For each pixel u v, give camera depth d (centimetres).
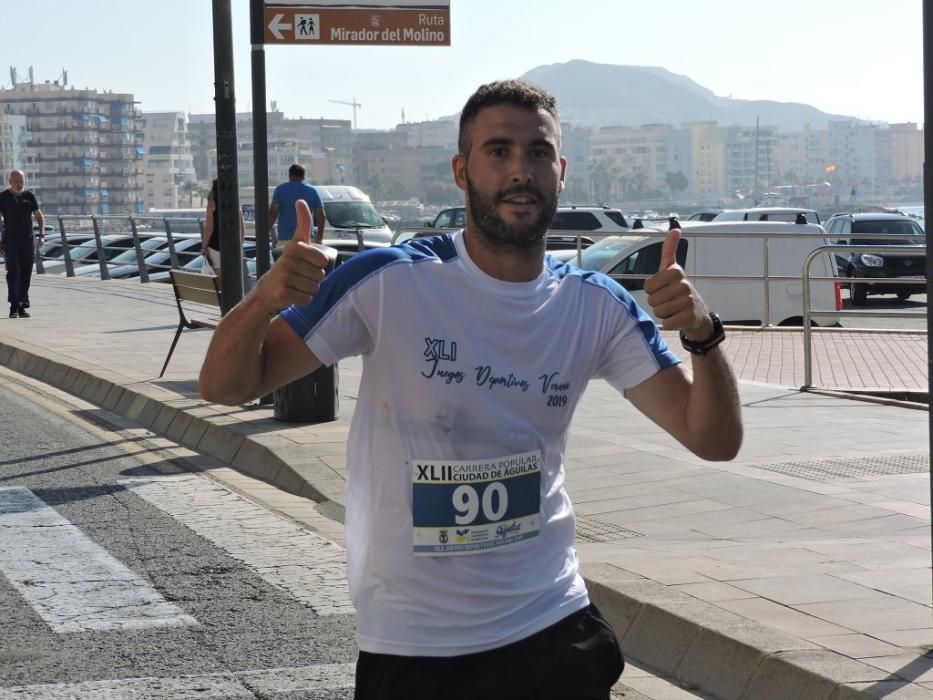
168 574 663
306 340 291
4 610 600
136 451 1001
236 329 279
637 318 312
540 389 298
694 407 303
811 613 521
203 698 495
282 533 752
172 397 1145
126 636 566
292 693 502
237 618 593
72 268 2988
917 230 3056
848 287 3195
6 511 799
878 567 602
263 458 932
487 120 290
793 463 906
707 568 598
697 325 294
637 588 559
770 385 1341
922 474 865
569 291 304
